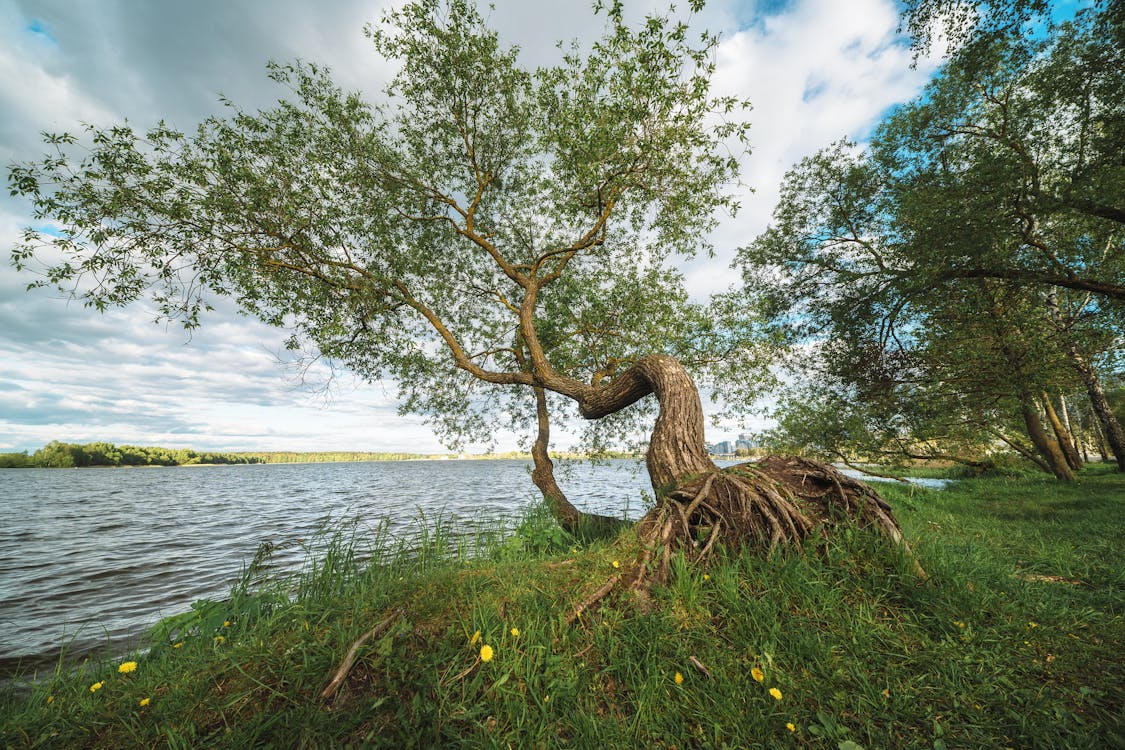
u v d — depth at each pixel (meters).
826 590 3.08
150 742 1.88
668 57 5.93
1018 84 9.95
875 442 15.23
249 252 6.79
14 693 3.23
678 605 2.86
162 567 10.51
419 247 8.99
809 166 13.75
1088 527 6.88
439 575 3.26
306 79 6.91
